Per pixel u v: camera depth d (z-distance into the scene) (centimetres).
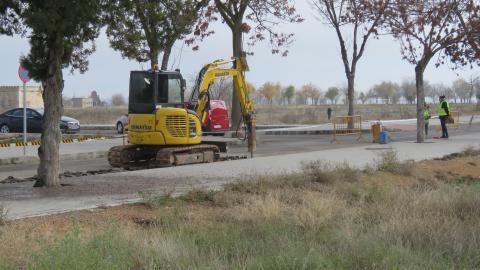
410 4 2444
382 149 2200
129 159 1853
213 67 2109
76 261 590
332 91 14188
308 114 6806
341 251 708
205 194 1115
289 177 1319
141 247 690
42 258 609
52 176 1246
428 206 1045
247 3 2934
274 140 3077
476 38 2409
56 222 880
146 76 1802
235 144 2691
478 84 7794
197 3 2614
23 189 1210
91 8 1167
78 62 1347
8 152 2261
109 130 4525
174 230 827
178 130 1788
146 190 1181
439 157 1936
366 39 3412
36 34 1200
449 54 2497
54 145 1250
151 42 2236
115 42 2277
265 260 659
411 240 784
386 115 6938
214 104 3044
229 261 693
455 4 2372
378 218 948
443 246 756
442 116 2842
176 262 655
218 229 852
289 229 829
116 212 970
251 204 1044
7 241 716
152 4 1492
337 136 3331
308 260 637
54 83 1240
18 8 1173
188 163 1827
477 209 1017
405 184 1491
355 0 3269
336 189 1255
